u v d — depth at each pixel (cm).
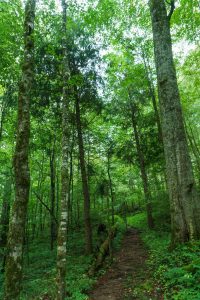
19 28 1016
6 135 1540
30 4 691
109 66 1567
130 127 2238
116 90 1925
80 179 2220
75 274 947
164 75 973
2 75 1174
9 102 1344
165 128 948
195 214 852
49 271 1053
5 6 974
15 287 482
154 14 1047
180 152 904
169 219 1794
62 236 661
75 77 812
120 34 1470
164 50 993
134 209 3228
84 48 1370
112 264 1047
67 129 781
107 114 1912
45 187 2216
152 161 2017
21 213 523
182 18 1402
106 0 1123
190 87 2084
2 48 1057
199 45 1675
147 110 2362
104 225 1800
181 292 529
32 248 1745
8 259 499
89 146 2056
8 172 1482
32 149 1603
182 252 762
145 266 897
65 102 807
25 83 611
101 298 688
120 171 2102
